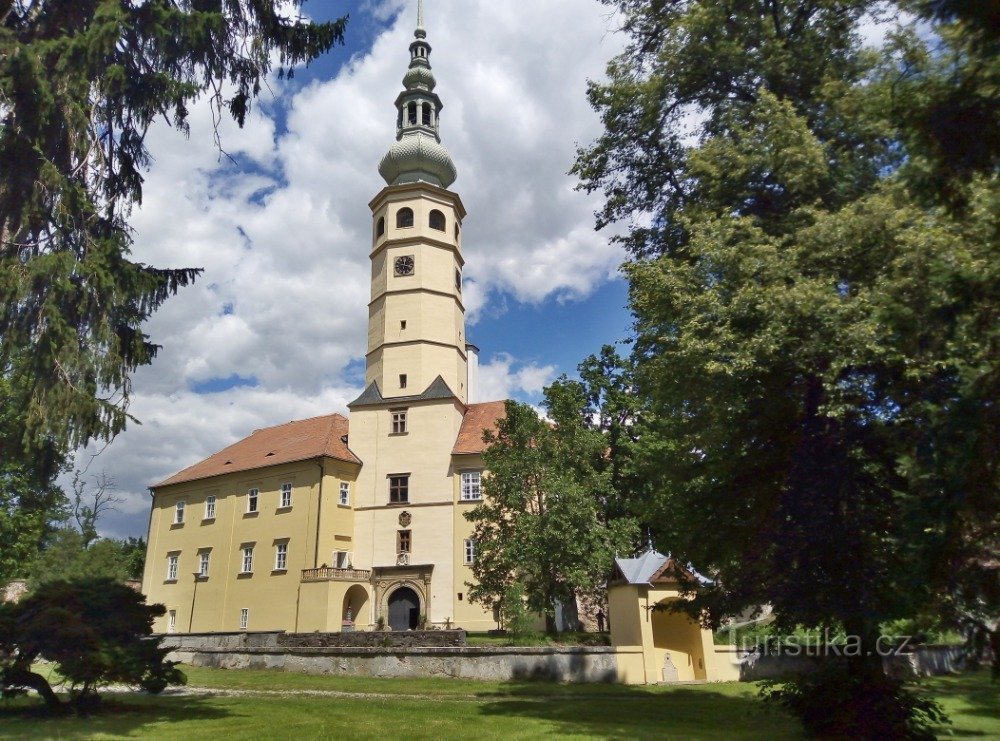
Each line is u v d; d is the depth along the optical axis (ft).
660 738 43.80
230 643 111.86
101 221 44.16
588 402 126.21
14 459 41.81
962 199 29.07
